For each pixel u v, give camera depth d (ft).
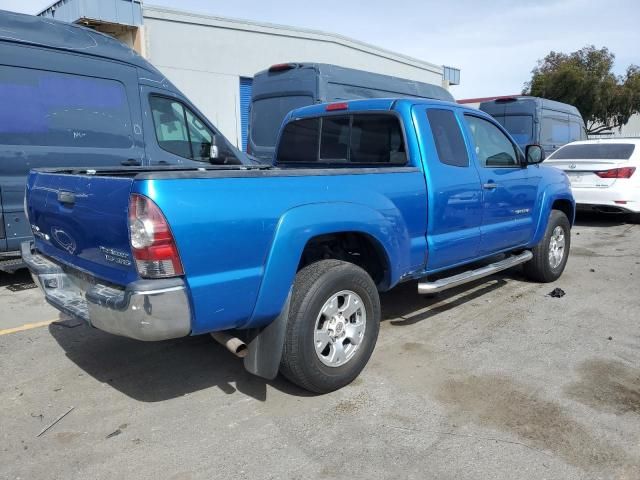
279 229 10.84
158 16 46.14
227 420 11.39
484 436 10.71
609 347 15.12
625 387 12.70
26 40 19.98
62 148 20.80
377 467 9.77
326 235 12.67
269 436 10.77
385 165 15.55
